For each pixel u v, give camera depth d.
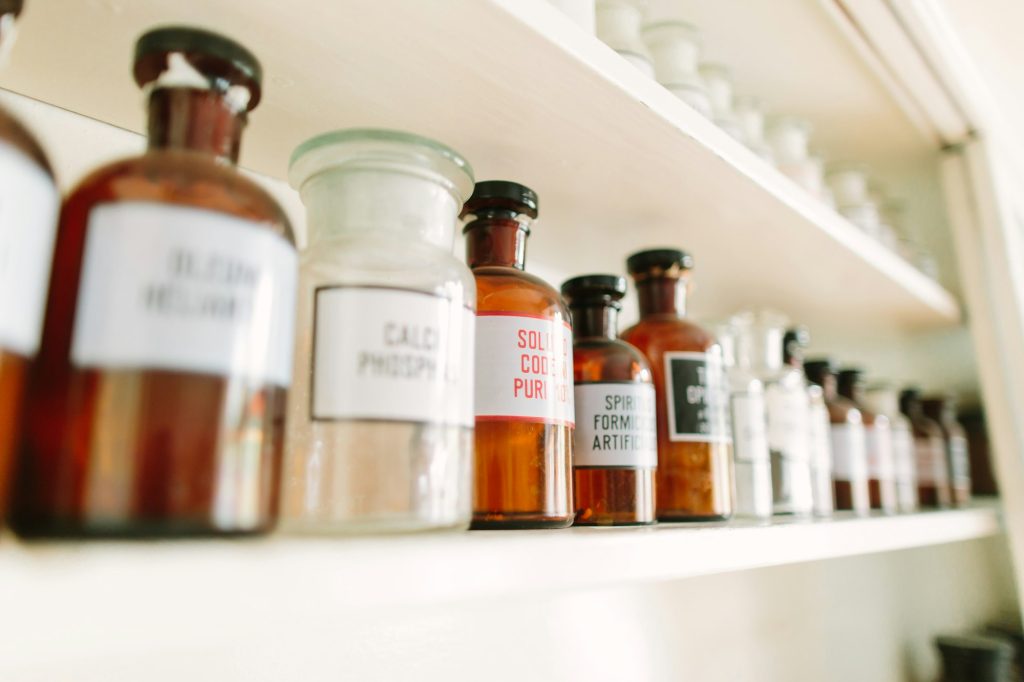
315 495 0.27
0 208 0.21
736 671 0.66
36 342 0.22
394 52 0.33
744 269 0.61
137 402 0.22
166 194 0.24
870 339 0.89
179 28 0.26
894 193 0.93
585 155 0.42
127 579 0.19
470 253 0.40
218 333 0.23
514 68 0.34
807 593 0.77
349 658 0.42
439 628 0.47
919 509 0.77
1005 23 0.70
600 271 0.61
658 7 0.61
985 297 0.75
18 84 0.34
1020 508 0.69
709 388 0.46
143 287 0.23
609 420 0.41
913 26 0.63
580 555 0.29
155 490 0.22
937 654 0.86
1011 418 0.72
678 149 0.42
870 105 0.74
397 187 0.33
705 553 0.35
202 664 0.37
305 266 0.30
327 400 0.28
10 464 0.21
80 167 0.36
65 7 0.29
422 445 0.28
